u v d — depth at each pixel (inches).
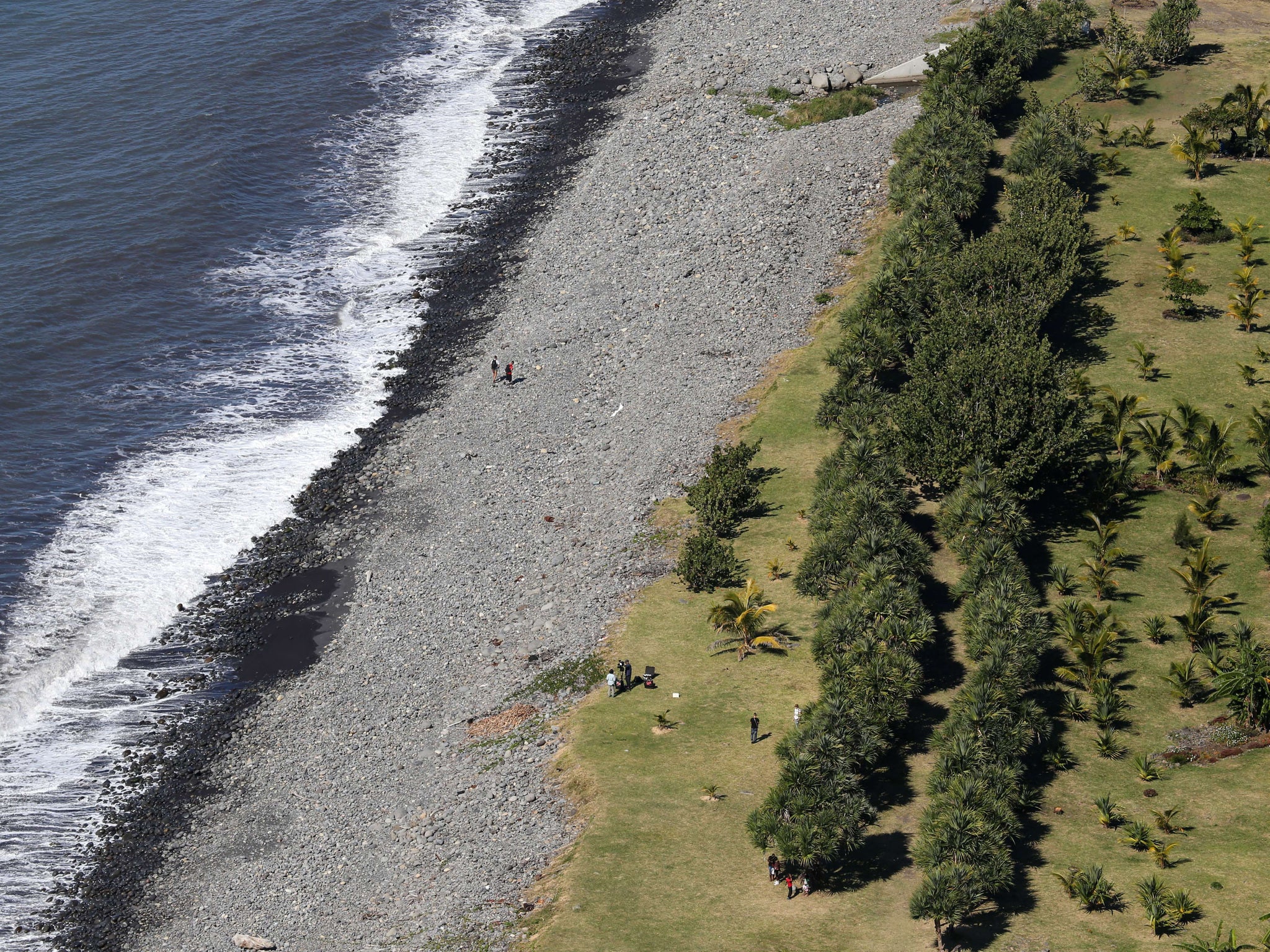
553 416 5669.3
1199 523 4532.5
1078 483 4808.1
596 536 4931.1
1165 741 3686.0
